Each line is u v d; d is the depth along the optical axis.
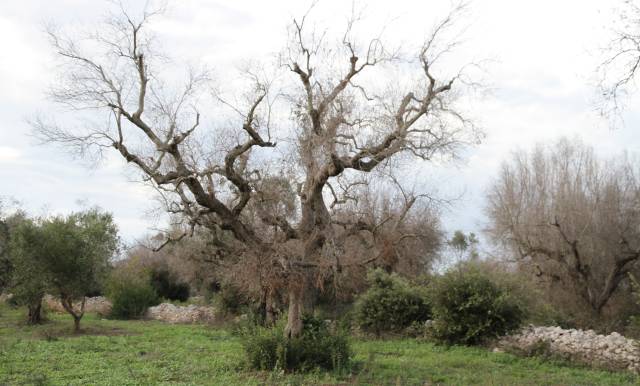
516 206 32.06
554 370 16.56
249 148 15.21
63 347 19.56
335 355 15.02
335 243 15.42
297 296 15.70
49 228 24.89
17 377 14.25
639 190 29.09
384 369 15.95
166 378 14.20
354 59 15.41
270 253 14.98
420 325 23.70
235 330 23.17
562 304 28.75
